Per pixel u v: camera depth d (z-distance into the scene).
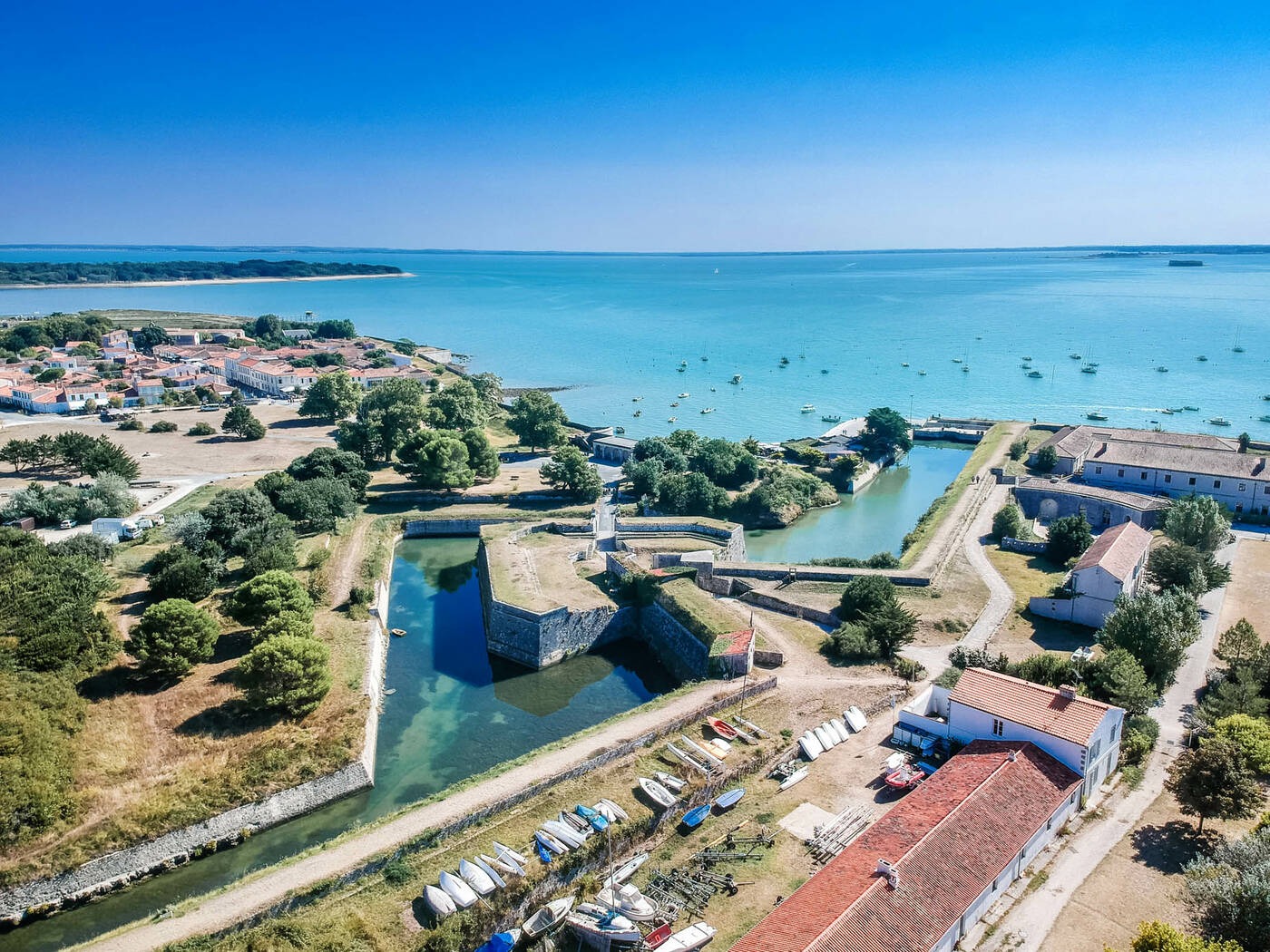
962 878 54.06
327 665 84.88
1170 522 119.88
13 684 77.31
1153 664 83.00
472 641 109.00
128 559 117.12
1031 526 143.62
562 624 103.75
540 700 94.81
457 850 63.19
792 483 165.75
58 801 67.19
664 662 103.81
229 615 97.06
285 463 178.88
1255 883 48.91
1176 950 45.03
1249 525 142.00
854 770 72.81
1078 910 55.84
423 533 148.12
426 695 94.81
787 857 62.28
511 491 162.25
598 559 128.62
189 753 75.56
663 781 70.56
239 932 55.56
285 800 73.19
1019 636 100.12
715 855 62.28
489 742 85.56
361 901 58.44
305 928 55.03
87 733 76.94
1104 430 184.88
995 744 68.31
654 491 156.50
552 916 56.91
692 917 56.66
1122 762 72.38
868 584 102.06
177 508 142.50
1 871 62.12
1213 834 63.03
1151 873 59.16
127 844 66.44
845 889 52.66
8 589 89.50
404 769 80.94
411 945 55.03
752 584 115.19
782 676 90.00
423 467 157.12
